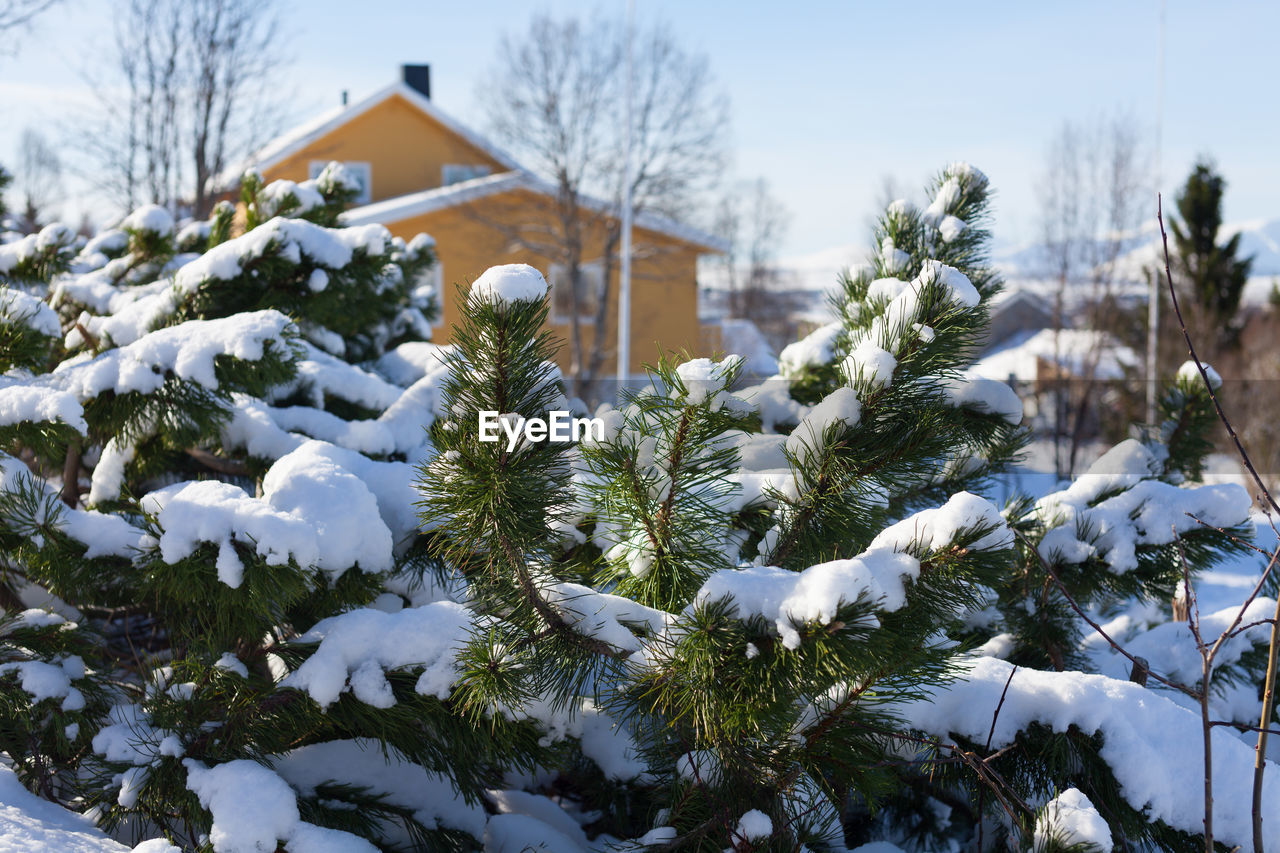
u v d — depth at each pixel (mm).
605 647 1786
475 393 1601
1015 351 22047
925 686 2033
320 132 21484
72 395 2244
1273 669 1698
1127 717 1975
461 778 2236
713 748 1870
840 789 2004
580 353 18125
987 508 1518
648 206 20531
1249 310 22766
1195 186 21594
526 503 1667
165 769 2080
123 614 3188
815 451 1762
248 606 2082
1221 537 2486
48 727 2297
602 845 2547
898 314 1740
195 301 3027
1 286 2711
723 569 1766
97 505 2846
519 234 20219
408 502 2492
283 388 3576
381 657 2115
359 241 3322
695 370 1611
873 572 1491
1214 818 1896
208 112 14555
